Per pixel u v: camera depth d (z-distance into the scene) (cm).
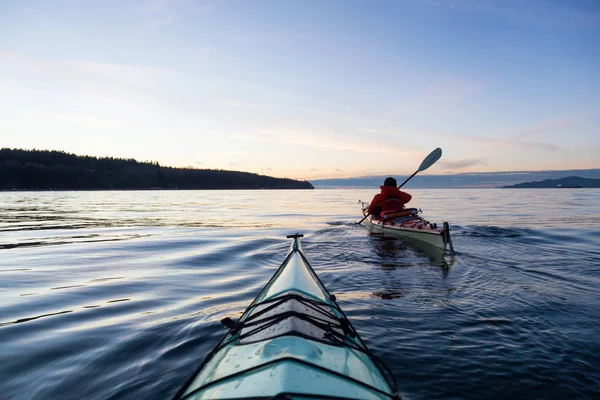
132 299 409
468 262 572
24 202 3195
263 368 155
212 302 394
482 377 235
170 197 4847
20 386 231
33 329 321
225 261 625
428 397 214
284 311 225
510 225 1102
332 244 759
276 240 862
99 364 256
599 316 337
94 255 693
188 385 170
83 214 1861
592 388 225
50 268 579
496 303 374
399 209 918
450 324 319
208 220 1495
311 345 176
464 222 1227
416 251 673
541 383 229
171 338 295
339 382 152
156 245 814
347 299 390
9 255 700
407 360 255
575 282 454
